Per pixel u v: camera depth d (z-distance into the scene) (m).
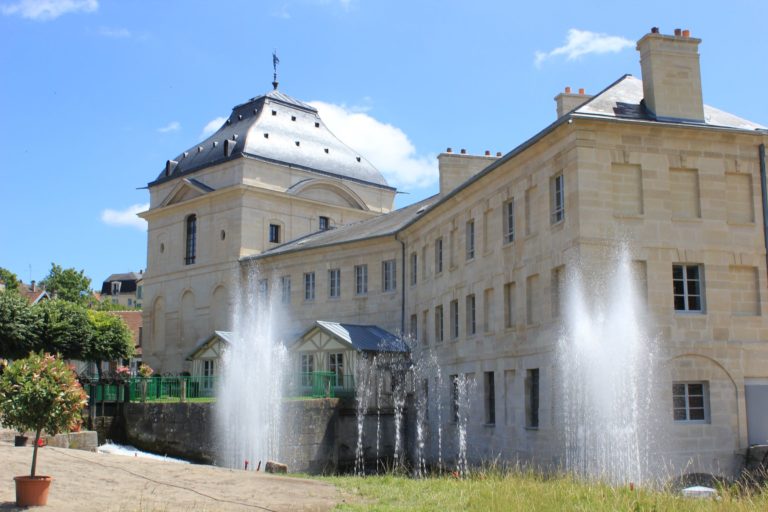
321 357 39.69
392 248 42.81
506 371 28.64
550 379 25.41
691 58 25.69
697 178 24.86
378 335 40.56
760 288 24.77
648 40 25.55
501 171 29.20
